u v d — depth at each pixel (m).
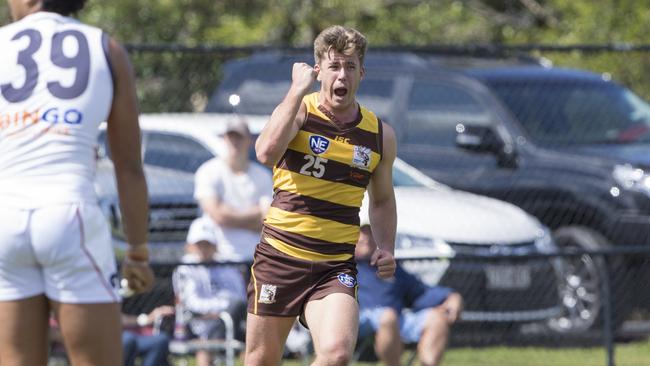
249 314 20.72
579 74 41.12
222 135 35.94
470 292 34.28
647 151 38.28
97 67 16.47
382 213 21.02
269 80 40.41
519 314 34.56
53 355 26.97
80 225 16.05
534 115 39.28
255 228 32.25
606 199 36.78
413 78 40.34
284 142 19.36
